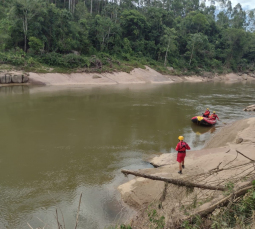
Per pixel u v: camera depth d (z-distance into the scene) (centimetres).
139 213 560
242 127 1311
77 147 1023
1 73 2861
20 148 991
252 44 7712
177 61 5869
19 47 3572
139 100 2295
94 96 2394
